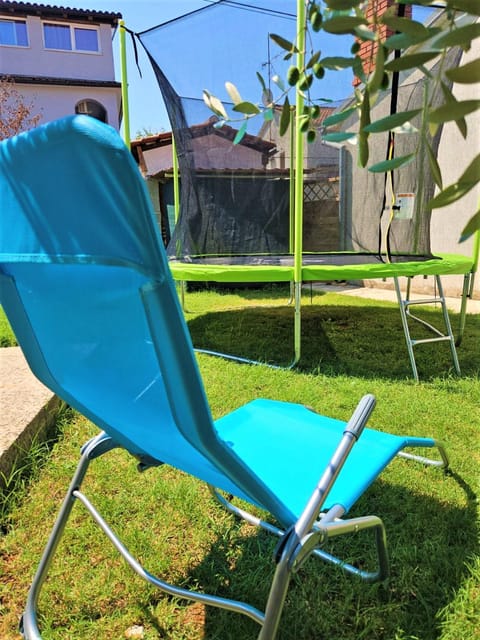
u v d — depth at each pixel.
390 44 0.59
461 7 0.53
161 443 1.00
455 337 4.13
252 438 1.44
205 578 1.42
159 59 4.17
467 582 1.36
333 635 1.21
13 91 12.82
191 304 6.03
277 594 0.85
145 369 0.85
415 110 0.59
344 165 4.80
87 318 0.89
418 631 1.22
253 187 4.71
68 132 0.62
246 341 4.15
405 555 1.46
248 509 1.75
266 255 4.63
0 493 1.73
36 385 2.64
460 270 3.50
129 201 0.61
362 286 7.48
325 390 2.92
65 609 1.31
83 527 1.61
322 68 0.75
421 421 2.45
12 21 14.64
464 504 1.74
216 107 0.90
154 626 1.26
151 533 1.60
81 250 0.70
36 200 0.74
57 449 2.13
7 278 0.98
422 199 3.82
